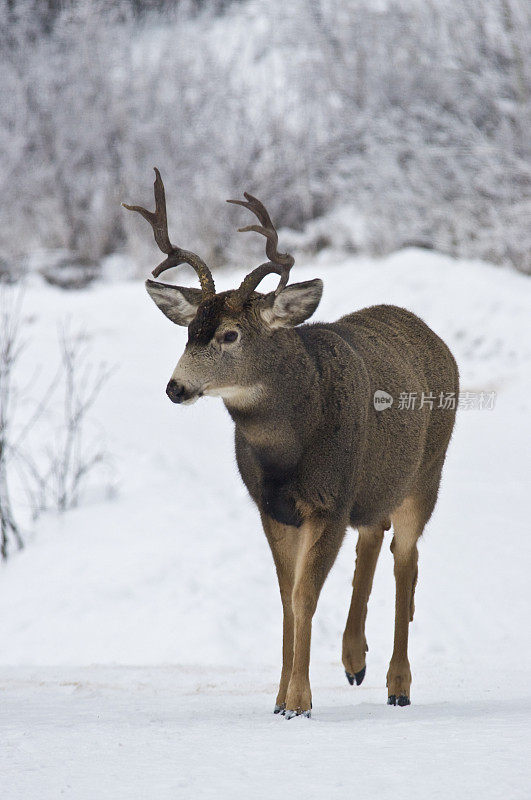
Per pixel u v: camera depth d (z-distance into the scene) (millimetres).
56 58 69438
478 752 11703
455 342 47406
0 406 36125
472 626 26547
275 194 65500
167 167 66000
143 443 36562
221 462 36062
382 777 10992
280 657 25781
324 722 14453
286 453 16625
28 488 33594
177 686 20453
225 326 16359
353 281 51656
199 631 26500
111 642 26406
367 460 17922
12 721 14938
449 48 65688
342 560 30172
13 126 68375
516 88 62438
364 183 64000
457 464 37375
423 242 60625
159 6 77500
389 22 67375
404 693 17953
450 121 63562
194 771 11547
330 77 67188
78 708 16703
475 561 29688
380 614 27328
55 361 44344
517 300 49625
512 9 63000
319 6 69688
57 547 30828
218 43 75500
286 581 17078
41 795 10812
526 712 14312
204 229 63594
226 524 31453
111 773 11555
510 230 58312
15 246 64188
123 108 67500
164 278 60906
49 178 66750
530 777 10695
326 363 17062
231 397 16594
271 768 11562
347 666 19750
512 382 44562
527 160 61062
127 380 43000
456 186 61375
